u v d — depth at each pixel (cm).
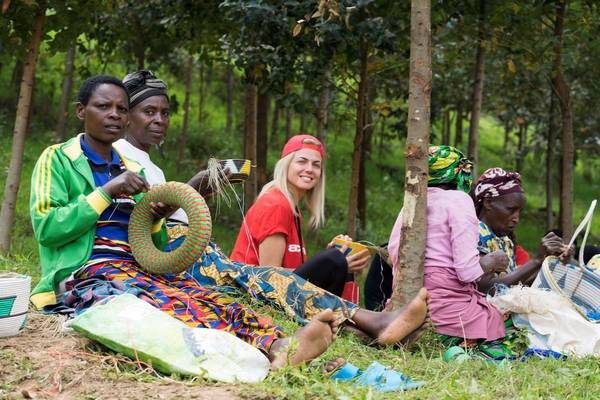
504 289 508
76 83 1586
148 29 1041
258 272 480
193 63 1426
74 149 420
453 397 332
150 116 520
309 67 805
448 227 491
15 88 1518
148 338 346
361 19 717
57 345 365
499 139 2620
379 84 1020
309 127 1980
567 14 887
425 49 472
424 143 474
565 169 878
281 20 728
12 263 570
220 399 307
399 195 1680
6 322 370
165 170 1420
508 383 391
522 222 1719
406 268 477
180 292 393
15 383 321
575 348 475
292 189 553
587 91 1117
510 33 877
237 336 380
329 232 1273
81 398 306
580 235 1697
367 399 312
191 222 395
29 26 686
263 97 1061
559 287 498
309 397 316
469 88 1348
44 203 397
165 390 317
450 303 486
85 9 696
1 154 1227
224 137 1703
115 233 415
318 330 363
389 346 441
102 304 368
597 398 370
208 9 859
